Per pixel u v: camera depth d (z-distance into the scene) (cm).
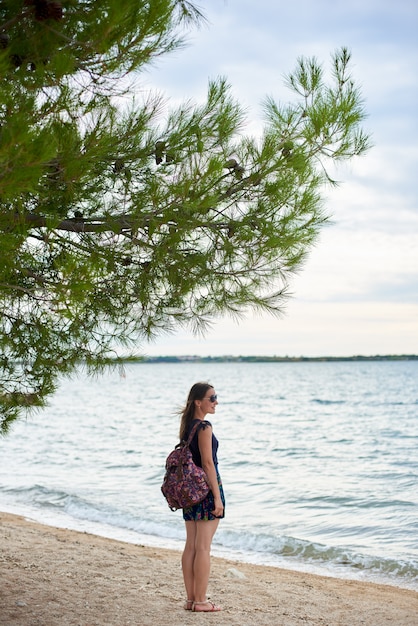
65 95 411
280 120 518
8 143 326
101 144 421
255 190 513
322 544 1009
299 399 6372
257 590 690
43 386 519
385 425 3578
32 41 410
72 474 1802
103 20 403
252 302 527
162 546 1005
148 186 487
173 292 515
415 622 591
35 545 825
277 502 1421
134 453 2339
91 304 508
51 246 480
